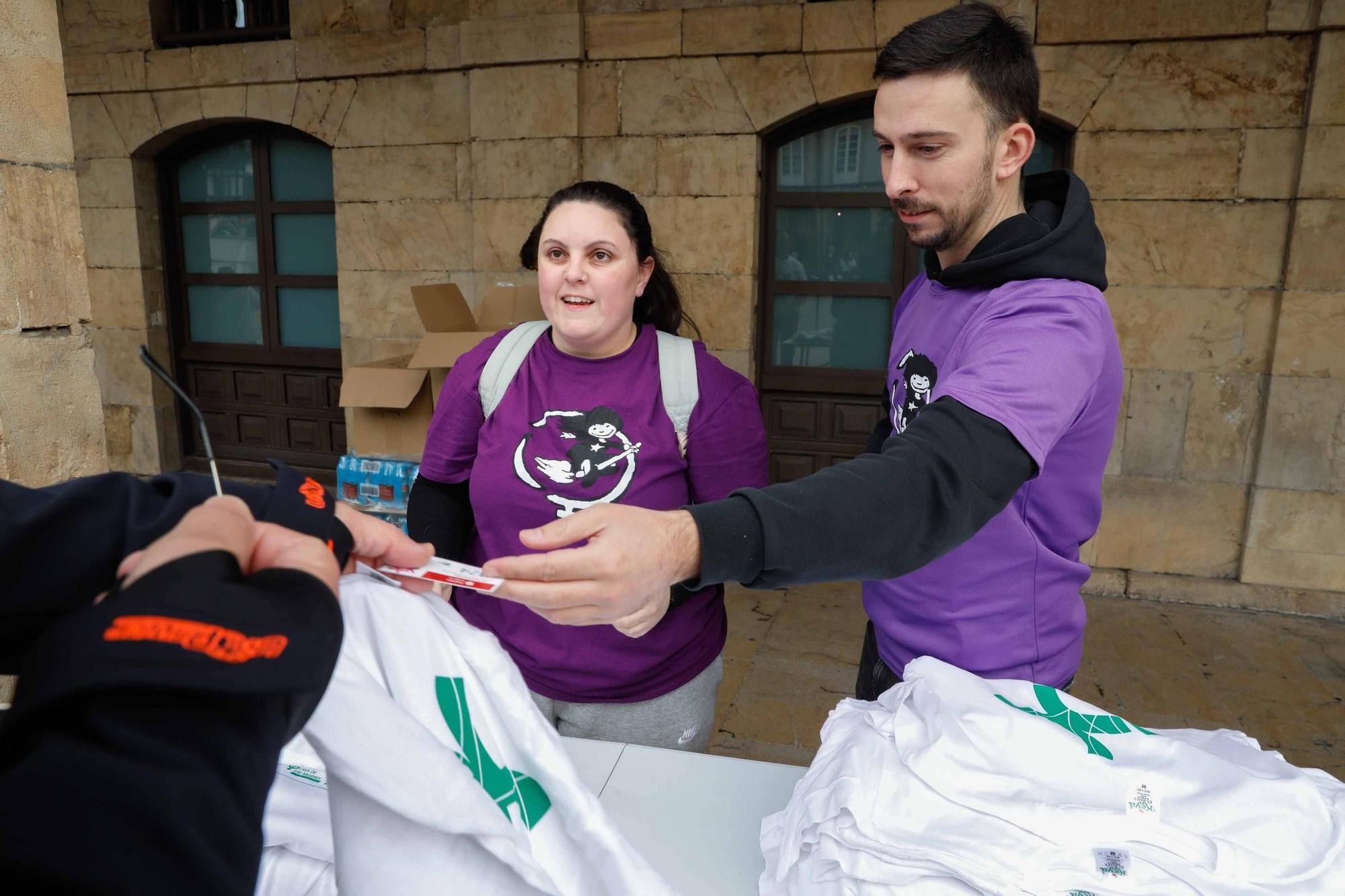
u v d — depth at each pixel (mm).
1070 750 907
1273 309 3775
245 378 5578
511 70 4277
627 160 4297
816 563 738
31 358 1343
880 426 1460
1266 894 788
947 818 876
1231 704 3137
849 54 3982
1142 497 4051
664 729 1522
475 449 1624
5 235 1298
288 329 5449
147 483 611
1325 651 3553
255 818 417
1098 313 1004
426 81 4520
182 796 381
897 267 4402
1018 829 854
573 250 1454
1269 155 3658
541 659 1483
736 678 3311
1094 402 1059
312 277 5281
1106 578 4117
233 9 4984
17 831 363
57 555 544
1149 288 3873
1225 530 4000
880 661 1324
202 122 5000
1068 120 3824
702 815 1132
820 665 3418
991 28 1043
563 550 689
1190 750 917
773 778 1207
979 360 930
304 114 4750
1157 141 3754
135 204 5238
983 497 826
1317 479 3807
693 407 1516
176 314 5590
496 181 4414
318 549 500
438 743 637
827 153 4371
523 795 721
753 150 4164
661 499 1487
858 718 1045
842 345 4578
